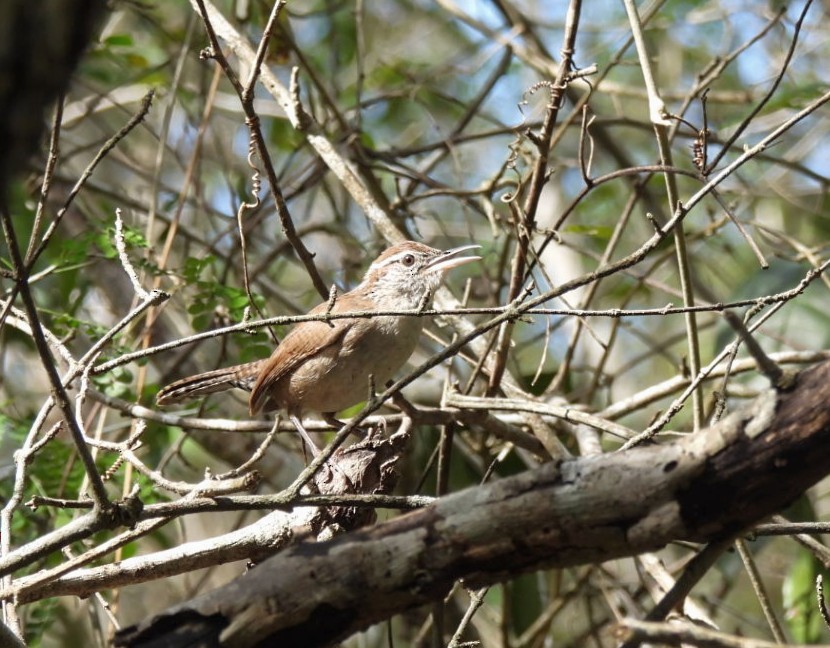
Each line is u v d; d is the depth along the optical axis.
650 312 6.13
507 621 11.23
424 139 16.89
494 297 11.23
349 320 10.14
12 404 11.51
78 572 7.25
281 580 5.00
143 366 10.82
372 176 12.03
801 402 4.61
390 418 9.84
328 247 16.23
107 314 14.68
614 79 17.39
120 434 12.83
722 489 4.72
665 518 4.75
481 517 4.93
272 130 15.04
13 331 12.68
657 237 6.23
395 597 5.00
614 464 4.83
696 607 8.50
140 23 15.74
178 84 13.05
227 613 4.98
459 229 15.85
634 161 15.95
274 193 8.51
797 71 15.85
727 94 13.81
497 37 13.64
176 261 14.21
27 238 12.09
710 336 16.31
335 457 7.67
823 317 10.72
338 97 14.28
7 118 3.41
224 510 5.92
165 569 7.38
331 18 13.74
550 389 10.81
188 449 14.00
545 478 4.90
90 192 13.20
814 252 10.96
